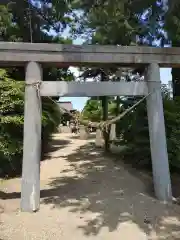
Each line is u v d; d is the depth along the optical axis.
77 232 4.92
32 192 5.86
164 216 5.61
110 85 6.41
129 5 7.43
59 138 19.81
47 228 5.07
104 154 12.17
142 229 5.02
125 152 10.35
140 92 6.59
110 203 6.27
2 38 10.20
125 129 9.70
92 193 7.05
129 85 6.52
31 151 5.95
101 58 6.37
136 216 5.58
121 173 8.82
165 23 7.29
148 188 7.40
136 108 8.90
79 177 8.73
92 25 8.32
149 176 8.42
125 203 6.27
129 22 7.94
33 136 5.98
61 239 4.68
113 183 7.85
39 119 6.10
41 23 10.77
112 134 13.02
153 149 6.61
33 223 5.27
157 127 6.58
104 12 7.65
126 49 6.50
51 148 15.08
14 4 9.99
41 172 9.68
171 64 6.86
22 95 8.47
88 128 7.82
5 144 8.24
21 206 5.84
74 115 6.79
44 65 6.37
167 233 4.88
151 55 6.65
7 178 8.56
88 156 12.06
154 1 7.31
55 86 6.18
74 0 7.92
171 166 8.56
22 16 10.35
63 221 5.36
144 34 8.45
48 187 7.71
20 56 6.05
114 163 10.25
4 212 5.73
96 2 7.64
